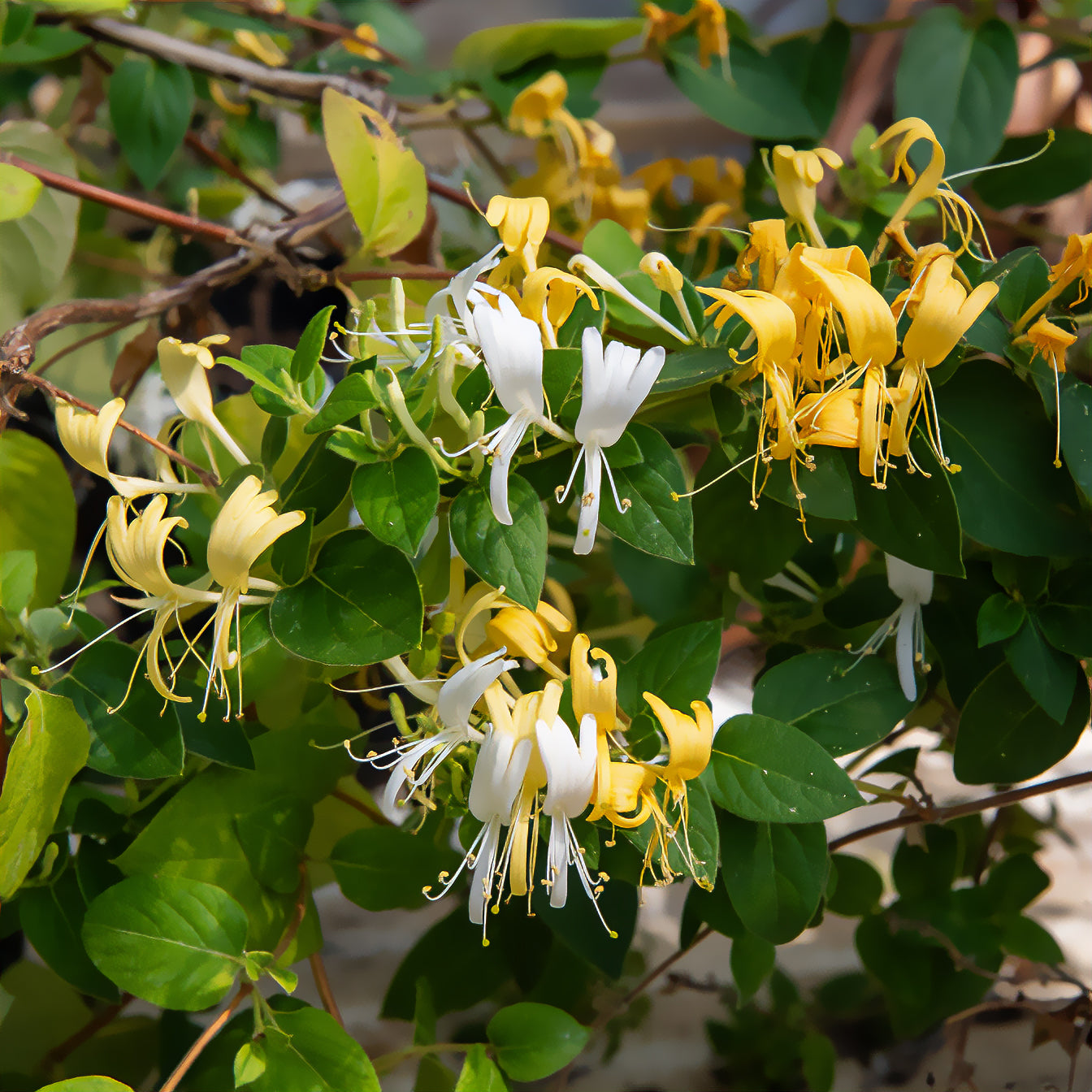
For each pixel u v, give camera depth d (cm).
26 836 54
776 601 61
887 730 55
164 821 55
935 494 53
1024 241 73
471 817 55
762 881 54
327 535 54
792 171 54
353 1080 54
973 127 62
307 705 59
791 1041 66
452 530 51
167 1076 59
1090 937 70
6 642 56
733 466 53
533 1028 55
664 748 53
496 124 67
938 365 53
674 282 53
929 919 62
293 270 58
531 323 50
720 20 64
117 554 52
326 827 59
